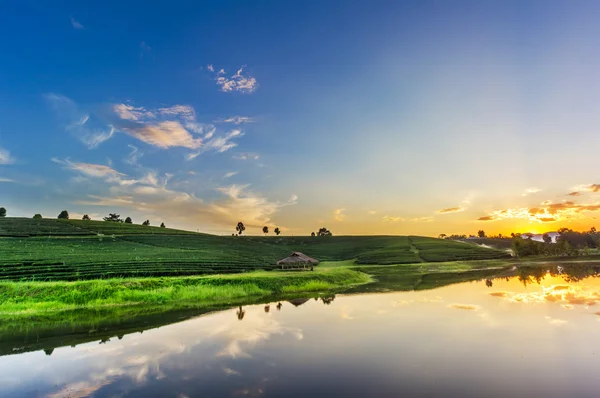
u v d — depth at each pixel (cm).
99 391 1788
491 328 2850
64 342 2767
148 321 3509
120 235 12719
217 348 2456
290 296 5153
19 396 1770
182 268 7144
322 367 2041
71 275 5922
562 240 14675
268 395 1681
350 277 7038
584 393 1672
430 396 1650
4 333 3127
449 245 15075
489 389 1722
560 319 3128
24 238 10425
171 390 1764
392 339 2588
